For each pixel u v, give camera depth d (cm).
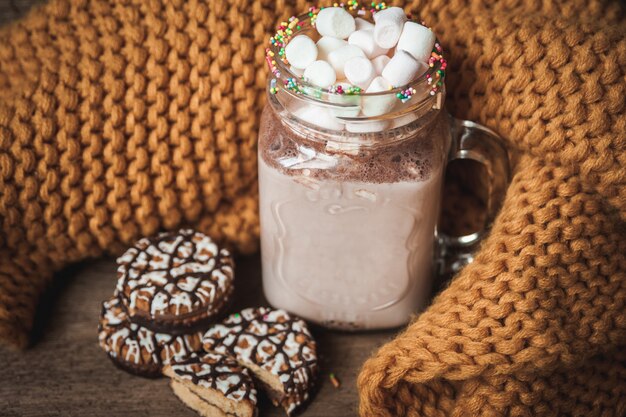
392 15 41
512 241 41
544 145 42
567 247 41
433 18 46
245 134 47
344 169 42
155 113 46
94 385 45
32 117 45
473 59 45
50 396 44
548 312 40
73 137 45
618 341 42
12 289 46
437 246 47
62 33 46
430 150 42
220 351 44
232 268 46
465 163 49
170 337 45
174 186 47
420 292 47
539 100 42
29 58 46
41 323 47
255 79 46
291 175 42
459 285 42
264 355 44
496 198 46
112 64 45
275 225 45
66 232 47
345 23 41
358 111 40
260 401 44
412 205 43
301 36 41
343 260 45
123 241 48
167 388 45
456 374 41
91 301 48
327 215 43
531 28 43
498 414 41
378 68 41
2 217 46
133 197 47
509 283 40
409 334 42
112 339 45
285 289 47
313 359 44
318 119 40
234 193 49
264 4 45
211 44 45
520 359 40
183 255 46
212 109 46
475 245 47
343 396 44
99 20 46
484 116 45
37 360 45
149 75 45
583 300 41
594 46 42
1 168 45
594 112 41
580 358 41
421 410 42
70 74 45
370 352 47
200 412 44
